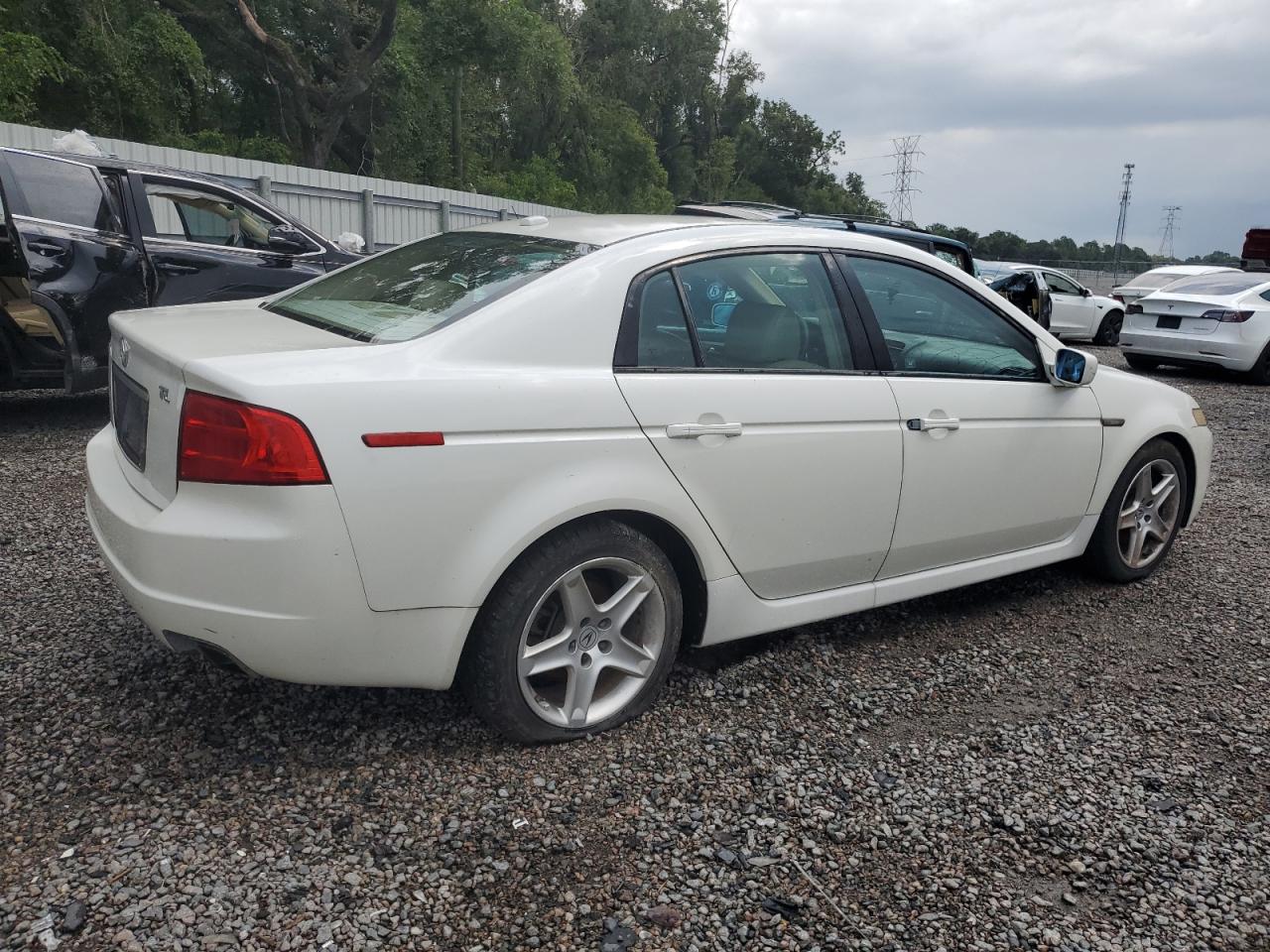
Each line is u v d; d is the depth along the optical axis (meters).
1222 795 2.94
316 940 2.16
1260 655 3.97
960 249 9.73
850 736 3.19
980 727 3.30
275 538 2.45
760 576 3.33
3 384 6.91
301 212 16.23
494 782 2.79
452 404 2.62
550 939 2.21
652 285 3.08
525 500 2.72
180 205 7.36
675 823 2.66
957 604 4.42
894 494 3.57
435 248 3.56
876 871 2.52
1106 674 3.75
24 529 4.79
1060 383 4.11
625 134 43.59
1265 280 13.67
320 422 2.46
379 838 2.52
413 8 30.53
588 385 2.85
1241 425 9.70
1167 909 2.43
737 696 3.40
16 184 6.37
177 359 2.56
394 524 2.55
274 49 25.06
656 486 2.96
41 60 19.25
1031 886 2.50
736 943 2.24
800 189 75.25
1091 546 4.58
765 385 3.22
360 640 2.59
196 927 2.17
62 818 2.52
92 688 3.18
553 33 39.00
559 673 3.15
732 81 67.88
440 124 31.53
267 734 2.96
